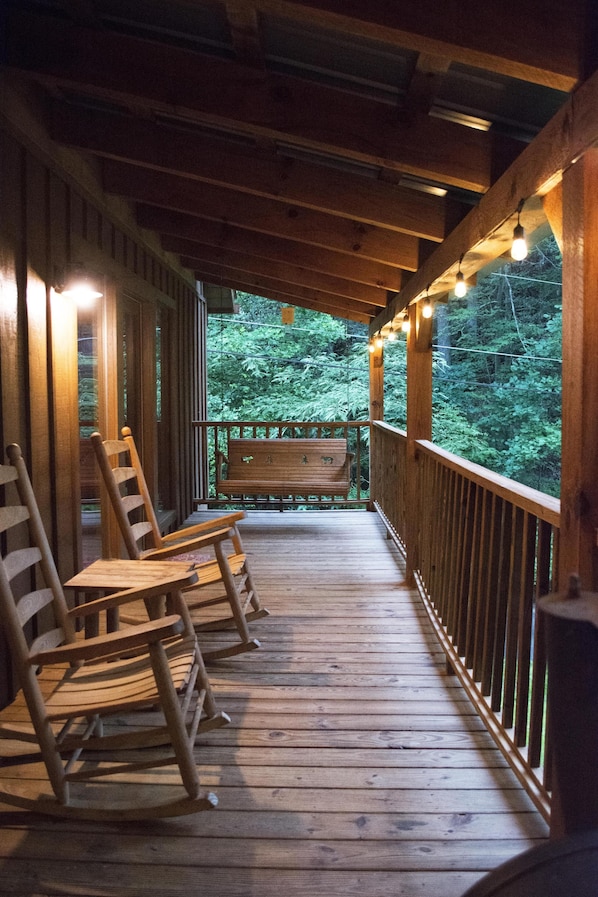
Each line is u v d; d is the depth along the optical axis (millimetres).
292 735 2379
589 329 1551
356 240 3867
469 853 1766
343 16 1725
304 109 2510
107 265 4043
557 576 1768
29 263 2850
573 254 1605
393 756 2242
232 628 3473
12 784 2094
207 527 3609
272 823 1887
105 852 1774
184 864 1724
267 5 1775
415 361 4145
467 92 2293
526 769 1939
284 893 1620
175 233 4707
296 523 6426
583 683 1101
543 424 10469
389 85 2416
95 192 3770
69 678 2121
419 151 2457
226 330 12609
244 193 3912
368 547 5398
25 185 2814
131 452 3369
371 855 1755
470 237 2670
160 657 1814
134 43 2553
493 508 2387
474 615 2627
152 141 3293
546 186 1851
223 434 11586
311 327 12391
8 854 1772
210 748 2289
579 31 1621
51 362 3096
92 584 2482
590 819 1110
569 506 1625
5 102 2566
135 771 2021
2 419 2590
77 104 3217
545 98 2221
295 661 3055
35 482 2902
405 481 4699
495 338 11328
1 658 2572
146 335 5203
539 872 825
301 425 6953
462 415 10914
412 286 4109
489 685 2410
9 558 1985
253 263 5547
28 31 2553
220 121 2586
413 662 3049
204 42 2553
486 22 1663
